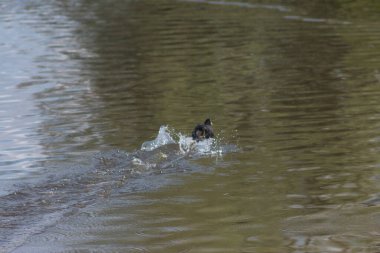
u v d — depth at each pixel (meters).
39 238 12.61
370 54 31.02
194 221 13.34
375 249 11.83
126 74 28.55
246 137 19.17
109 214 13.80
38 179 16.05
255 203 14.22
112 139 19.34
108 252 11.98
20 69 30.05
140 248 12.12
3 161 17.62
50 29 41.56
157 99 24.08
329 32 37.75
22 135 20.09
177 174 16.27
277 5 50.50
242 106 22.67
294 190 14.87
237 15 45.78
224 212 13.73
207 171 16.42
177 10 49.44
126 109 22.83
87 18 46.22
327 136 18.89
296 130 19.62
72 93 25.44
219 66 29.47
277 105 22.61
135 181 15.81
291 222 13.13
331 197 14.41
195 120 21.17
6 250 12.09
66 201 14.59
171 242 12.35
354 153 17.28
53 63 31.28
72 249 12.13
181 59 31.28
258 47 33.75
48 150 18.47
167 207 14.12
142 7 51.59
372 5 47.78
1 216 13.69
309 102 22.84
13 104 23.95
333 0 51.31
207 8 50.09
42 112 22.75
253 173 16.12
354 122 20.19
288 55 31.50
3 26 43.09
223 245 12.16
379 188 14.81
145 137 19.44
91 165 17.03
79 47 35.25
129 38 37.59
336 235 12.48
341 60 29.95
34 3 55.59
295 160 16.95
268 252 11.84
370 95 23.42
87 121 21.45
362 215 13.38
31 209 14.10
